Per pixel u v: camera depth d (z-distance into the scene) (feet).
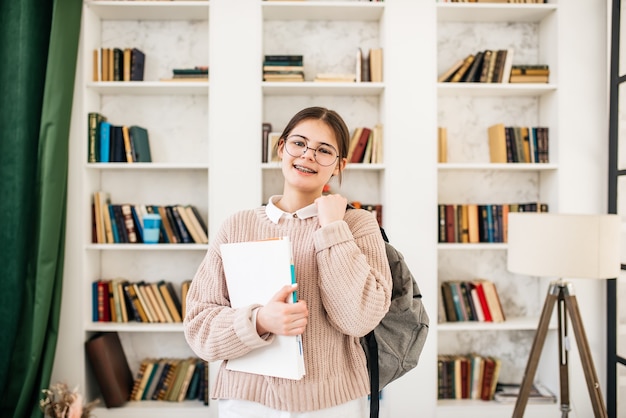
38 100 9.37
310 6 10.00
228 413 4.33
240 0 9.89
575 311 8.24
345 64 10.85
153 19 10.73
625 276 9.34
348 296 3.92
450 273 10.98
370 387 4.65
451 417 9.88
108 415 9.68
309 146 4.44
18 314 9.00
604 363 10.05
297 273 4.26
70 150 9.72
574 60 10.08
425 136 9.98
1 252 8.98
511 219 8.14
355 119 10.86
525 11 10.30
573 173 10.07
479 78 10.36
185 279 10.81
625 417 9.34
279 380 4.12
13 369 9.16
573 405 10.02
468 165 10.00
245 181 9.86
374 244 4.38
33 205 9.28
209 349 4.13
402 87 9.98
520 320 10.56
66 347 9.67
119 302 10.09
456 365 10.21
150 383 10.14
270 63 10.02
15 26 9.11
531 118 11.00
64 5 9.31
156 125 10.77
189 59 10.78
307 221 4.45
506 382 10.93
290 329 3.83
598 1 10.09
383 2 10.01
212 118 9.86
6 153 9.05
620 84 9.50
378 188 10.83
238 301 4.26
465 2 10.20
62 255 9.41
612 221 7.59
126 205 10.18
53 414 8.76
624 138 9.39
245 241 4.53
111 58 10.12
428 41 10.00
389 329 4.93
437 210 10.19
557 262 7.54
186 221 10.13
